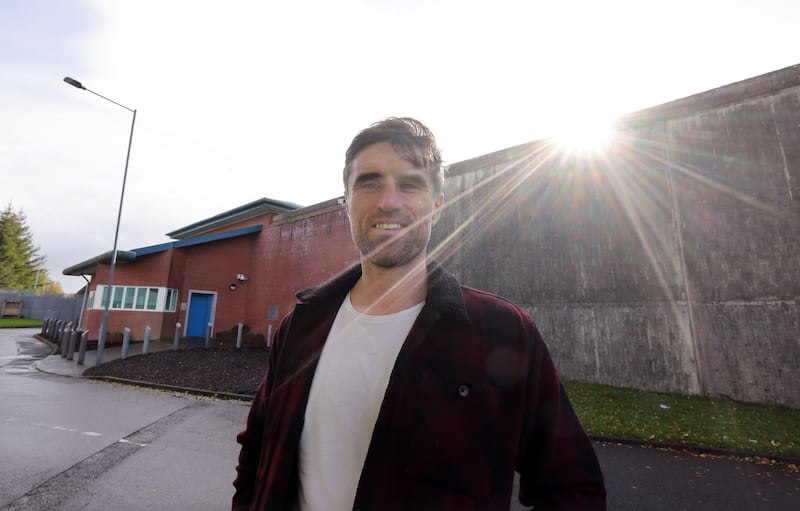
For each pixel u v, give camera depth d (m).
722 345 7.21
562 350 9.02
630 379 8.07
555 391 0.97
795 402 6.44
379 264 1.04
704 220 7.64
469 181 11.34
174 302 16.56
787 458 4.52
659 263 8.05
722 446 4.89
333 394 0.99
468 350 0.92
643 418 5.98
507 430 0.86
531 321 1.02
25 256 45.25
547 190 9.79
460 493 0.80
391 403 0.89
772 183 7.05
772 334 6.78
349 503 0.90
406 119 1.12
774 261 6.90
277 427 1.05
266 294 17.66
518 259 10.02
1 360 12.40
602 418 6.00
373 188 1.08
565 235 9.36
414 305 1.06
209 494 3.55
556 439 0.92
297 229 17.17
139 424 5.74
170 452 4.57
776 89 7.14
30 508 3.27
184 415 6.32
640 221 8.38
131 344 14.88
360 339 1.04
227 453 4.57
